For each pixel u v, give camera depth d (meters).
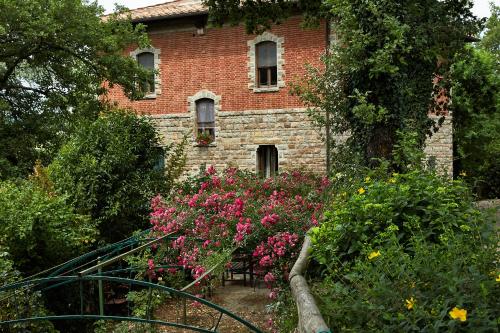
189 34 17.11
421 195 4.32
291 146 15.85
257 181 8.06
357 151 8.70
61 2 10.97
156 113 17.64
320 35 15.32
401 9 8.16
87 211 9.05
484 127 19.33
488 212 3.89
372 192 4.48
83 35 11.54
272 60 16.27
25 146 12.06
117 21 12.95
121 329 6.28
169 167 10.34
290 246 5.78
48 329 6.00
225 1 11.34
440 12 8.80
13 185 8.03
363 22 8.30
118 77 12.33
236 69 16.52
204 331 4.15
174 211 7.00
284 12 11.65
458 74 9.87
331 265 3.76
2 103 11.25
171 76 17.42
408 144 6.65
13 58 12.12
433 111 9.50
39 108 12.70
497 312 2.37
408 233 4.06
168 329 6.82
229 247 6.25
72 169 9.31
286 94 15.85
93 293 8.09
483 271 2.87
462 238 3.44
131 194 9.36
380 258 3.03
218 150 16.83
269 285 6.40
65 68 12.58
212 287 6.93
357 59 8.31
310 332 2.47
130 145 9.58
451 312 2.16
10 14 10.44
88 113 12.41
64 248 7.40
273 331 4.82
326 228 4.36
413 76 8.65
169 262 7.12
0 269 5.90
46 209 7.24
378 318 2.58
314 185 8.08
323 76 9.34
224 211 6.60
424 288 2.67
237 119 16.55
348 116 8.95
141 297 6.53
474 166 20.44
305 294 3.21
